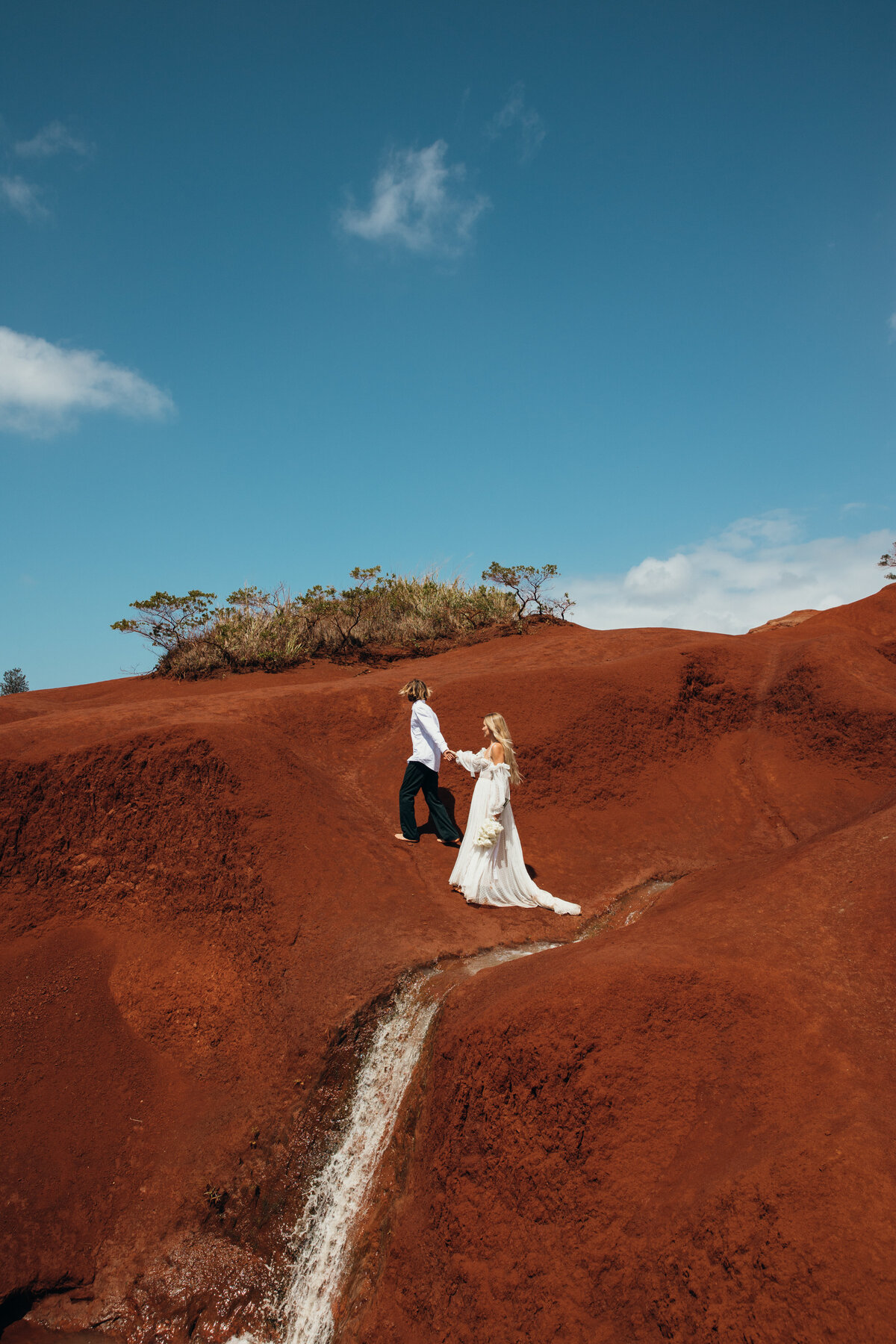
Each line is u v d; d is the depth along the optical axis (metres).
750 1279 2.70
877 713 8.76
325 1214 4.60
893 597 12.77
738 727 9.91
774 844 8.06
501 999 4.42
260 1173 4.94
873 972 3.96
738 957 4.19
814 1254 2.61
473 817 6.88
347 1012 5.37
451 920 6.38
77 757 7.47
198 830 6.95
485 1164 3.88
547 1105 3.75
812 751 9.13
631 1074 3.65
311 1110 5.06
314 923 6.25
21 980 6.37
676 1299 2.85
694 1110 3.50
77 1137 5.34
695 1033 3.76
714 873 6.23
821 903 4.62
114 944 6.67
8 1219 4.93
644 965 4.14
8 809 7.30
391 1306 3.83
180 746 7.29
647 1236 3.08
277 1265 4.58
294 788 7.38
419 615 15.73
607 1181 3.39
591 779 8.80
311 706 9.72
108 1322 4.55
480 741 8.98
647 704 9.51
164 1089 5.59
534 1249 3.44
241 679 12.84
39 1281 4.70
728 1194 2.95
